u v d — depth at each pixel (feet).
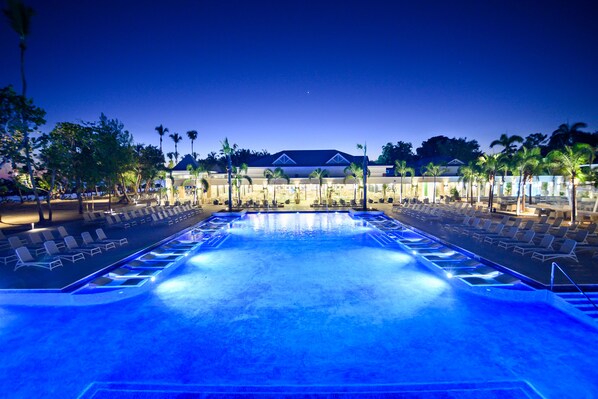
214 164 155.74
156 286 31.19
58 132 78.07
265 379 17.21
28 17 58.90
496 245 42.63
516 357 19.03
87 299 26.81
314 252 43.52
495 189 119.85
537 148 73.15
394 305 26.35
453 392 16.12
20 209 104.73
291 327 22.89
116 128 106.11
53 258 34.86
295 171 122.93
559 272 30.73
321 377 17.37
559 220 50.85
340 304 26.68
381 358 19.04
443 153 206.28
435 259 37.01
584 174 56.34
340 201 98.73
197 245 44.96
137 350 20.11
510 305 26.03
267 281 32.32
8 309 26.07
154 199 145.59
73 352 19.94
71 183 86.58
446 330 22.22
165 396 15.99
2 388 16.71
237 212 80.59
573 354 19.26
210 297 28.43
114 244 45.16
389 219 70.44
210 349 20.20
